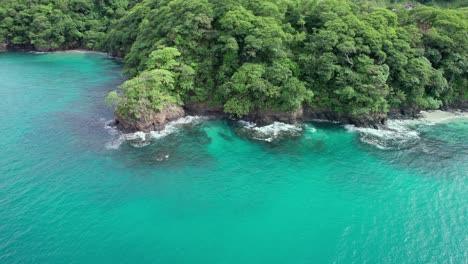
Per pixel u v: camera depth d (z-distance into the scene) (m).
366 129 66.75
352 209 44.22
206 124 67.88
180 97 70.94
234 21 70.44
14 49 146.38
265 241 38.94
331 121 70.25
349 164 54.62
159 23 87.44
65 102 77.38
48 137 59.59
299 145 60.47
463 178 50.72
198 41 75.31
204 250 37.41
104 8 157.88
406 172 52.41
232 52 71.12
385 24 73.88
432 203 45.22
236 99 67.94
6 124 64.00
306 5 78.69
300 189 48.31
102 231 39.03
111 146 57.56
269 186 48.84
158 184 48.09
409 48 71.06
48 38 143.62
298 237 39.59
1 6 147.88
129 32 121.00
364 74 66.88
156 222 41.00
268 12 74.56
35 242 36.75
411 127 68.44
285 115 67.81
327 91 70.44
